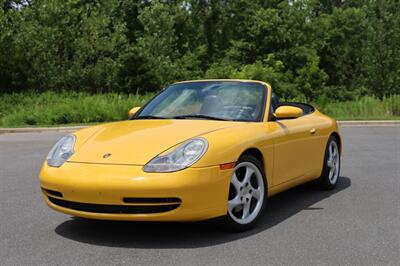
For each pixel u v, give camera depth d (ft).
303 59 147.84
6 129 64.18
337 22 166.20
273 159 17.29
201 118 17.54
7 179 26.25
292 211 18.72
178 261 13.28
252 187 16.28
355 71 160.25
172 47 151.43
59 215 18.42
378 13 128.98
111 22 145.69
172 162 14.08
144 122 17.31
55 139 50.52
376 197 21.07
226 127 16.10
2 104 89.71
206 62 170.71
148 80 117.29
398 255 13.75
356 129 58.75
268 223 17.02
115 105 82.12
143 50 127.85
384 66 126.41
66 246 14.73
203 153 14.35
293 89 130.82
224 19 174.91
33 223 17.35
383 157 33.12
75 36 115.34
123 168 14.12
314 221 17.28
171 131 15.70
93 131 17.06
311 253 13.89
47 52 109.19
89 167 14.51
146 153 14.52
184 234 15.70
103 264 13.15
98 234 15.87
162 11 144.25
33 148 41.52
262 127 17.15
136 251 14.16
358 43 165.27
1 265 13.23
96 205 14.24
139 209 13.94
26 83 107.86
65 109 78.54
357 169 28.30
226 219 15.25
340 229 16.25
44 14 112.06
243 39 153.69
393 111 86.33
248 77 128.88
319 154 21.24
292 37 150.61
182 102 18.75
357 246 14.52
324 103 96.43
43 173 15.33
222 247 14.42
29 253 14.16
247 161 15.94
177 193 13.76
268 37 147.84
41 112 77.97
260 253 13.89
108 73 115.55
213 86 19.27
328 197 21.16
